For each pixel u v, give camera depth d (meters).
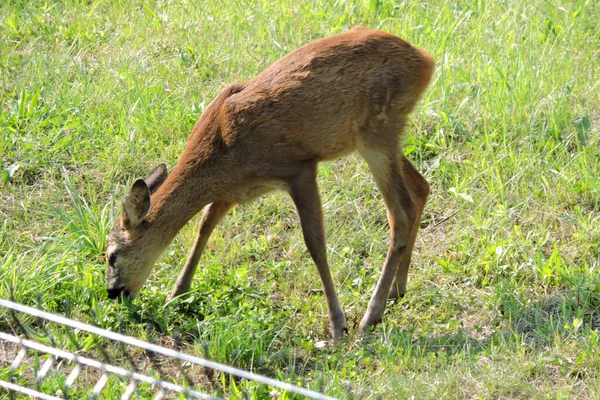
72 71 14.79
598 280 10.46
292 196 10.34
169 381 9.48
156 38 15.79
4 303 7.54
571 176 12.23
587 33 15.42
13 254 11.05
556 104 13.34
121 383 9.10
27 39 15.89
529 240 11.27
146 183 10.39
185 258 11.49
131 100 13.95
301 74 10.16
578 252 11.13
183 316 10.56
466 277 11.01
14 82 14.54
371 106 10.32
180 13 16.56
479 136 13.05
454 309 10.52
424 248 11.59
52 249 11.20
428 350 9.85
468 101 13.71
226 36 15.77
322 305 10.69
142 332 10.12
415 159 12.91
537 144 12.86
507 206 11.94
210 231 10.76
